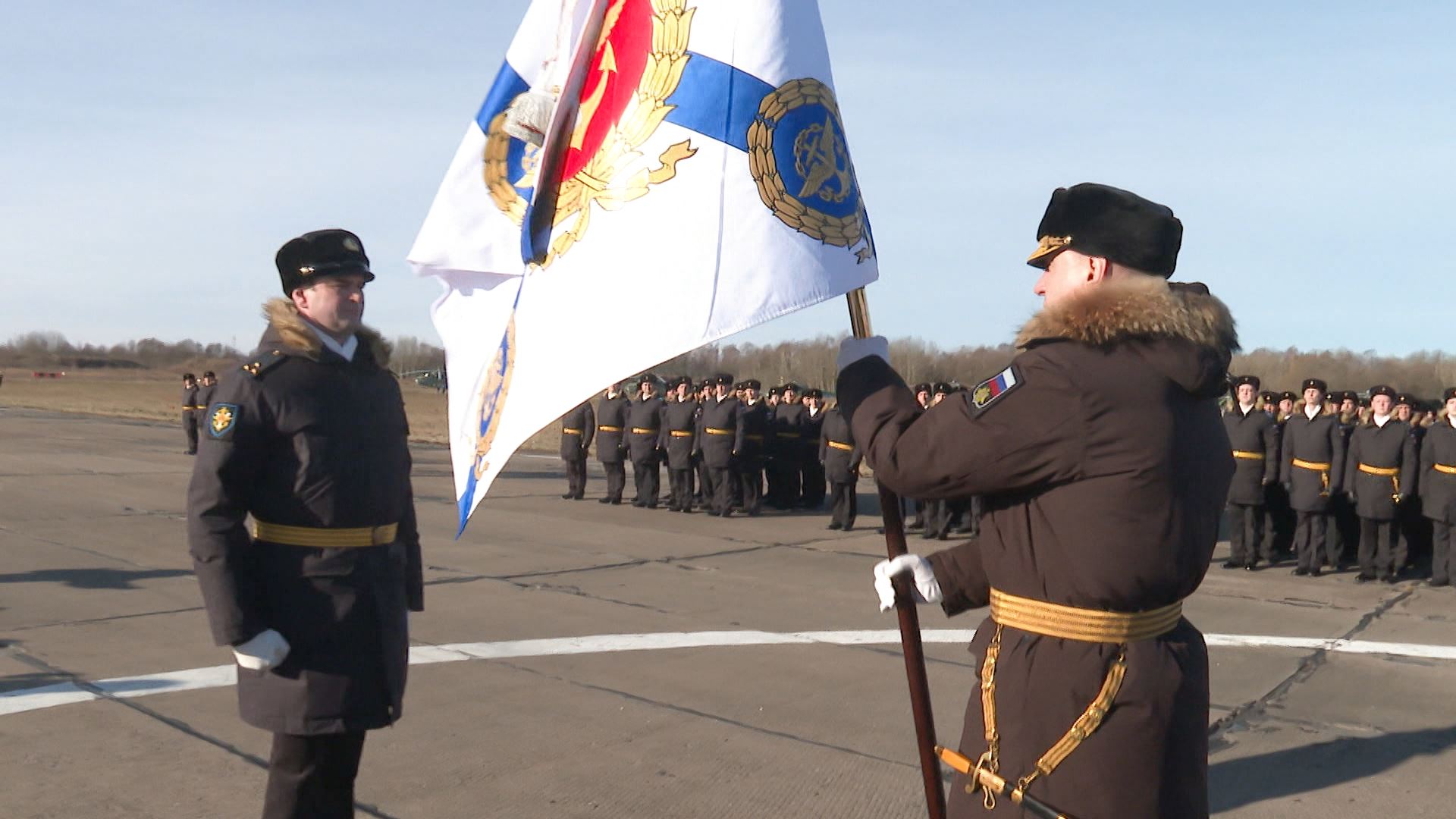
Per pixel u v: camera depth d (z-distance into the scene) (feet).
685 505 51.75
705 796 14.78
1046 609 6.74
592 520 46.73
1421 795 15.69
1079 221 6.96
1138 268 6.89
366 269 10.43
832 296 7.58
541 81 8.93
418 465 75.46
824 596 30.04
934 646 23.82
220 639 9.41
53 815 13.62
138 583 28.48
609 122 8.15
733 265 7.67
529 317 8.34
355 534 10.03
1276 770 16.67
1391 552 35.73
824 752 16.70
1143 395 6.46
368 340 10.56
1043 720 6.64
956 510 45.03
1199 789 6.80
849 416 7.36
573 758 16.17
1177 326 6.51
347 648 9.83
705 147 7.89
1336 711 19.81
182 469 61.62
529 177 9.04
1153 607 6.68
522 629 24.71
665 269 7.82
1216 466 6.81
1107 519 6.45
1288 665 23.30
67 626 23.45
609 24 8.13
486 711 18.37
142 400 191.11
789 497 54.19
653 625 25.55
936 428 6.81
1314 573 36.47
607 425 53.83
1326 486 35.88
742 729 17.74
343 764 10.17
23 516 40.32
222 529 9.50
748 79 7.88
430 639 23.47
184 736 16.58
